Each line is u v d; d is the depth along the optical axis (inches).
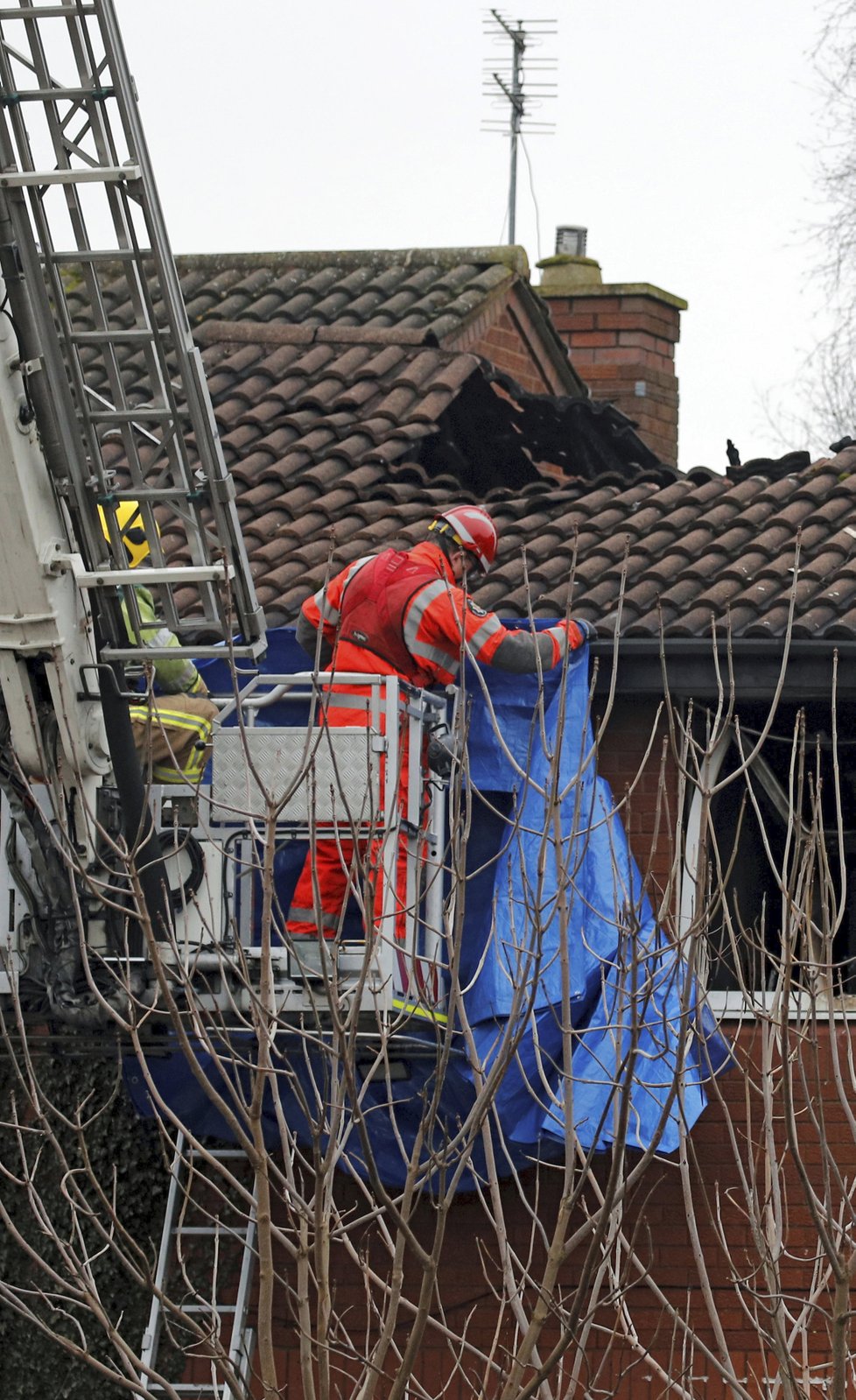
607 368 1907.0
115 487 748.6
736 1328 964.6
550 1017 864.3
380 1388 959.0
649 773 1012.5
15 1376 962.7
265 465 1290.6
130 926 805.2
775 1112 967.0
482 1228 976.3
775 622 996.6
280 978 802.8
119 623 749.9
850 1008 992.2
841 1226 589.6
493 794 949.8
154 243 706.2
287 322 1504.7
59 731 759.7
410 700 829.8
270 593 1104.8
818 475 1178.6
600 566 1092.5
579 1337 617.9
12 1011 834.2
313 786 586.9
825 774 1024.2
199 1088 908.6
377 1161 898.1
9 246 703.7
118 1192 949.8
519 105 2551.7
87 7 681.6
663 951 590.6
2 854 818.8
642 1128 855.7
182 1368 959.6
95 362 1423.5
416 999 821.2
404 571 836.0
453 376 1379.2
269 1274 558.9
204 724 822.5
